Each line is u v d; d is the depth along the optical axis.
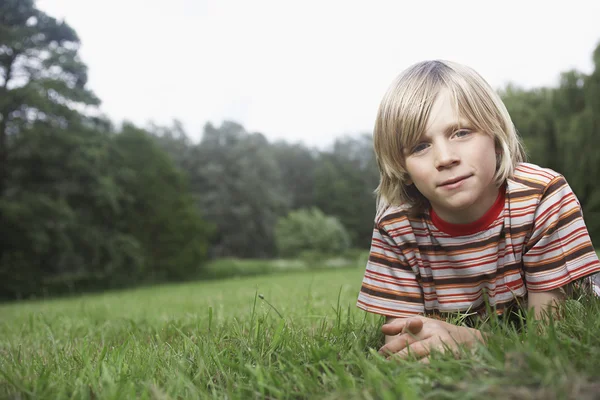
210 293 7.04
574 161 18.88
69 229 21.94
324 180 60.91
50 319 3.44
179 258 33.50
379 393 0.86
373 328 1.61
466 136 1.30
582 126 18.67
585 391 0.70
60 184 22.05
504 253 1.50
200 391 1.05
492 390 0.75
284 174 67.25
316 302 3.22
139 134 34.75
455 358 1.05
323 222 44.22
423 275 1.58
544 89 23.55
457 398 0.78
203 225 37.84
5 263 21.36
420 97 1.32
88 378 1.17
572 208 1.45
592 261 1.41
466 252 1.53
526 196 1.45
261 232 54.38
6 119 20.95
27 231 20.14
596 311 1.30
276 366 1.22
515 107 22.59
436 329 1.23
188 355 1.43
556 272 1.44
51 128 21.64
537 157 20.48
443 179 1.30
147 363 1.30
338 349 1.27
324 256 42.19
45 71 22.48
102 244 23.30
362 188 61.88
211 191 53.56
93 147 22.52
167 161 35.31
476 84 1.35
